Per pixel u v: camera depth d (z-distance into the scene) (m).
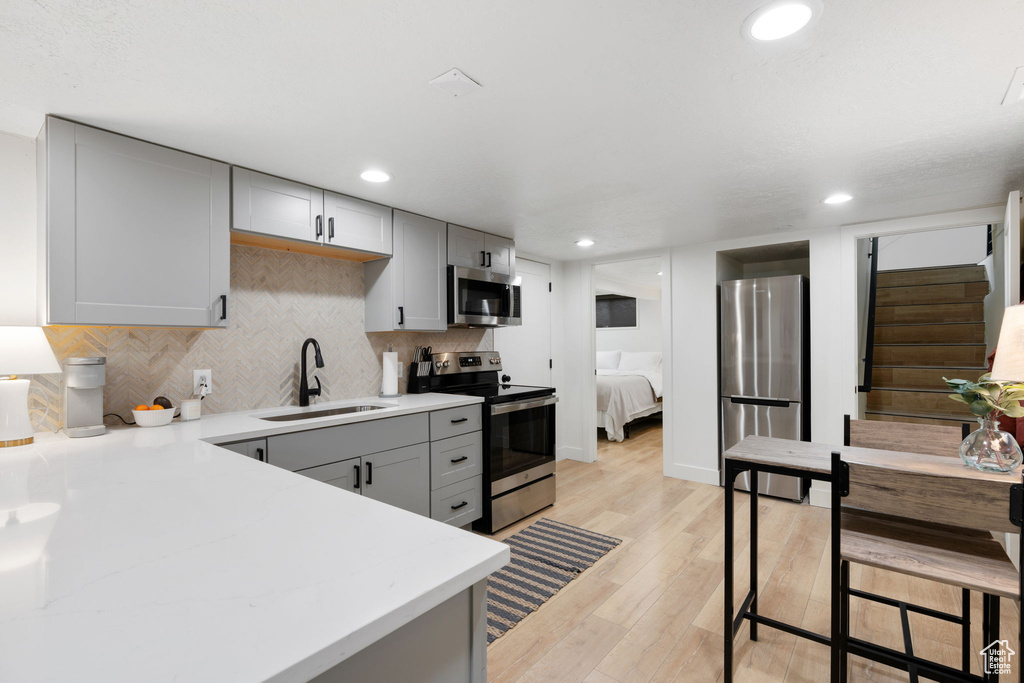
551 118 1.74
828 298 3.46
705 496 3.71
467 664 0.79
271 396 2.60
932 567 1.33
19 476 1.26
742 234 3.67
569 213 3.04
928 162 2.18
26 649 0.53
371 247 2.74
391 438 2.48
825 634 1.96
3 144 1.81
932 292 3.96
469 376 3.69
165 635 0.56
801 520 3.21
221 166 2.11
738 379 3.84
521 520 3.22
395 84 1.50
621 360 7.88
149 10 1.14
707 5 1.15
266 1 1.12
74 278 1.71
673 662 1.80
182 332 2.27
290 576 0.71
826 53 1.35
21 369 1.63
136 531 0.88
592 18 1.20
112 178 1.80
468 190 2.56
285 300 2.66
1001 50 1.33
